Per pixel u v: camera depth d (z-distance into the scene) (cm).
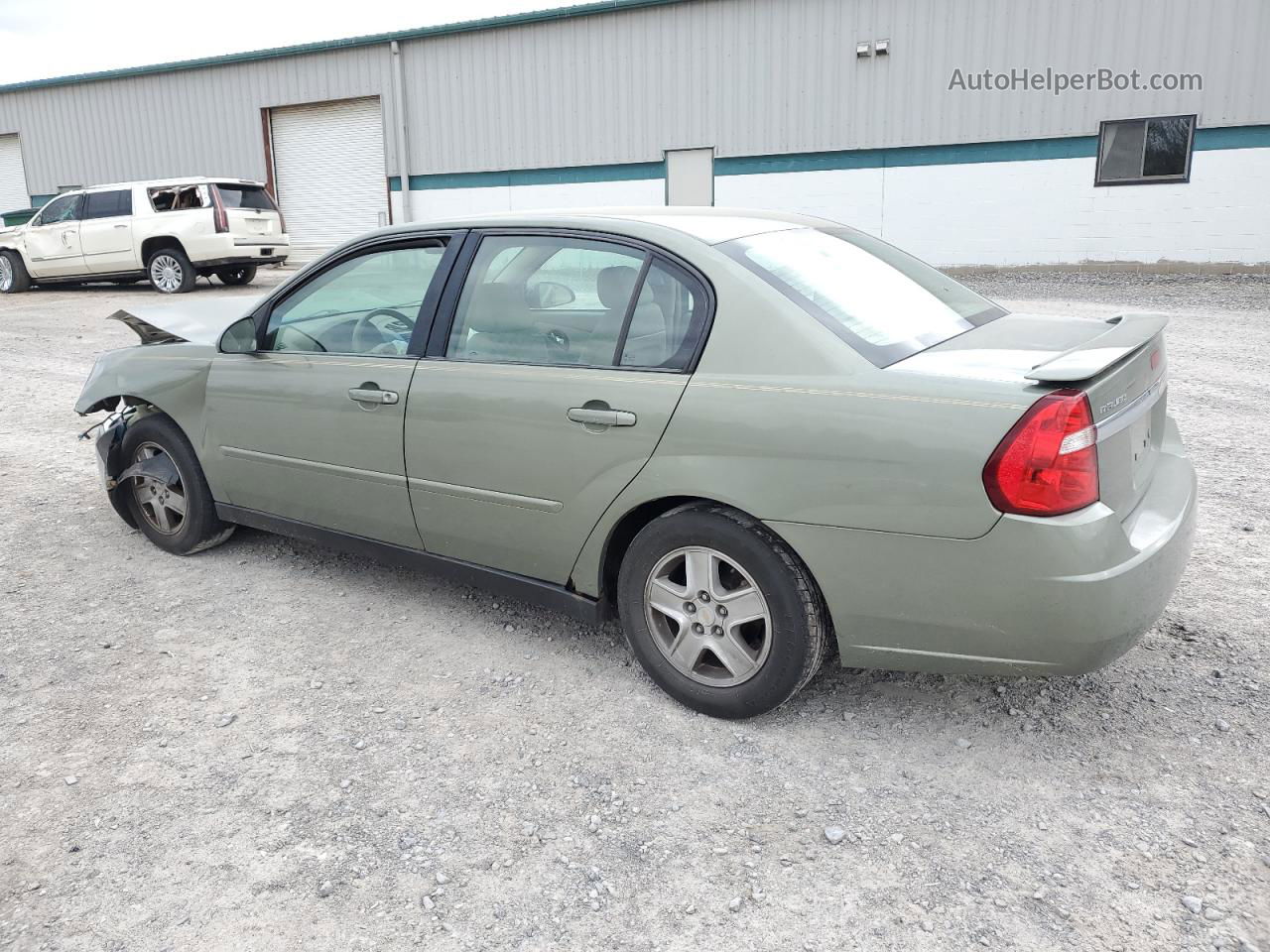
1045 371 247
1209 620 372
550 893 237
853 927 224
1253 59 1587
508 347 338
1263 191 1630
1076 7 1662
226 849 254
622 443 304
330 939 223
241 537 490
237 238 1655
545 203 2114
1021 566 250
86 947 222
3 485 582
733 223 338
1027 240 1783
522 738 305
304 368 389
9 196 2823
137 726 315
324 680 344
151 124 2530
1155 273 1709
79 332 1233
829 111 1847
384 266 374
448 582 430
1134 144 1686
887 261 353
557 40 2012
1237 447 612
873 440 263
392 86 2198
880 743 298
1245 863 240
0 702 330
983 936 220
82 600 415
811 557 278
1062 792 271
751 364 286
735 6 1861
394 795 276
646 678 342
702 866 246
